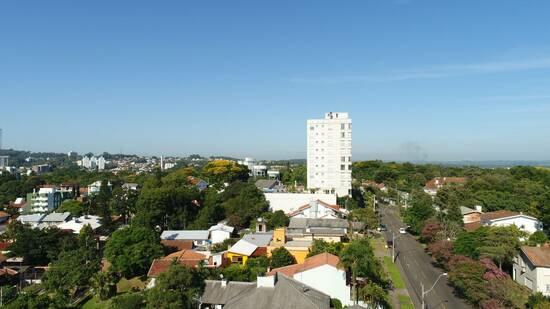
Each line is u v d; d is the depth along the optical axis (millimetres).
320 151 142500
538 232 77250
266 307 46281
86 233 92812
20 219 119562
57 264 70062
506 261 68625
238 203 108938
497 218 91312
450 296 60969
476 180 143000
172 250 84625
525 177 159250
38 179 190875
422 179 190250
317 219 96000
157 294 47938
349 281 56844
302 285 51906
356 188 162375
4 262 83250
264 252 75500
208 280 54406
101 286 65188
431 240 85688
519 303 52719
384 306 55562
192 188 125812
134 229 78875
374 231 105812
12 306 54844
